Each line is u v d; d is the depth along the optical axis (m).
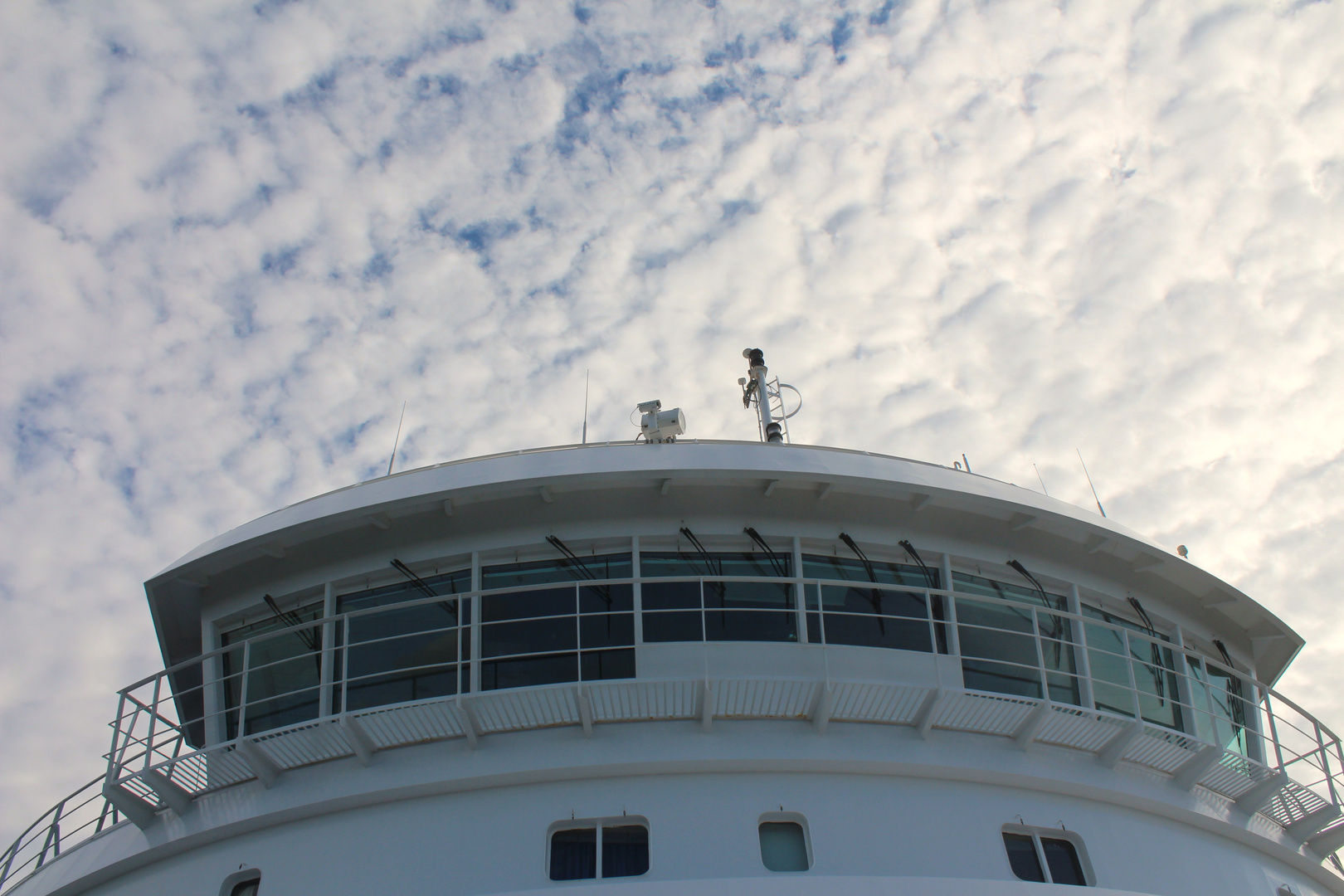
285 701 15.62
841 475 15.87
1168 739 16.64
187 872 14.50
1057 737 15.11
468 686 14.70
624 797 13.69
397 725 14.10
